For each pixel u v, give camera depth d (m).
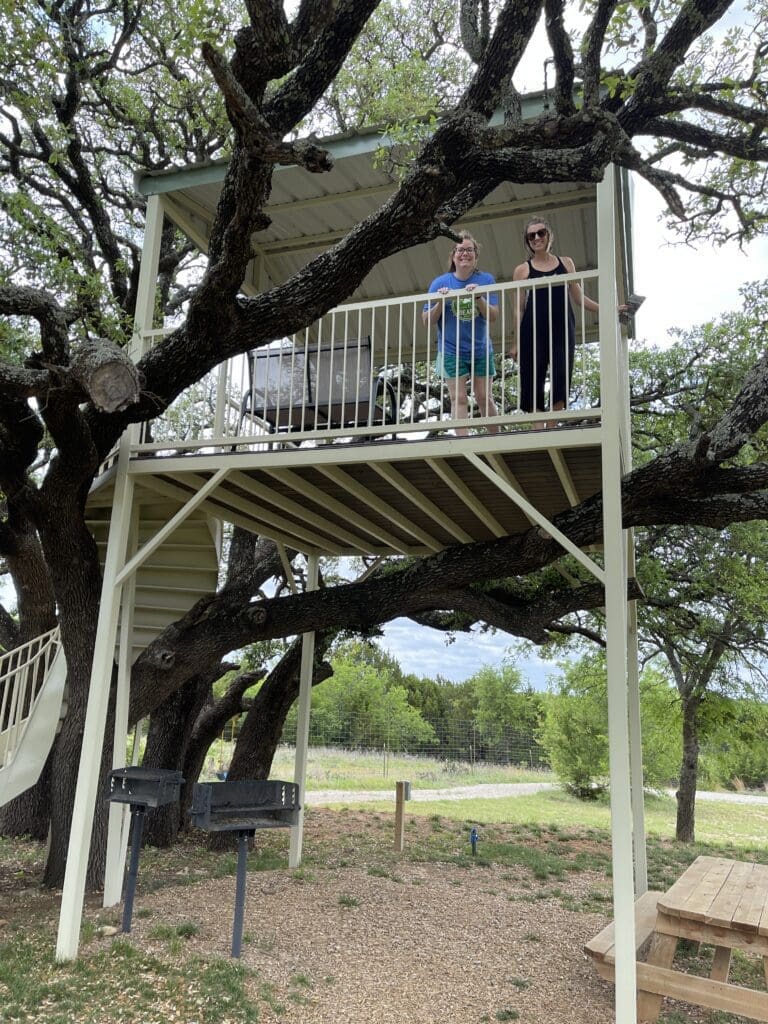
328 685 25.12
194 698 9.50
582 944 5.62
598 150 4.18
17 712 7.51
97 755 5.17
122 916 5.62
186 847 9.07
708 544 9.86
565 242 7.24
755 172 5.86
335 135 6.08
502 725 29.30
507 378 10.02
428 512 6.12
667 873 8.44
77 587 6.22
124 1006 4.01
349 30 3.91
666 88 4.84
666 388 10.55
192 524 7.36
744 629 10.20
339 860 8.43
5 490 5.82
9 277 7.07
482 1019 4.19
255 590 9.65
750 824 15.80
